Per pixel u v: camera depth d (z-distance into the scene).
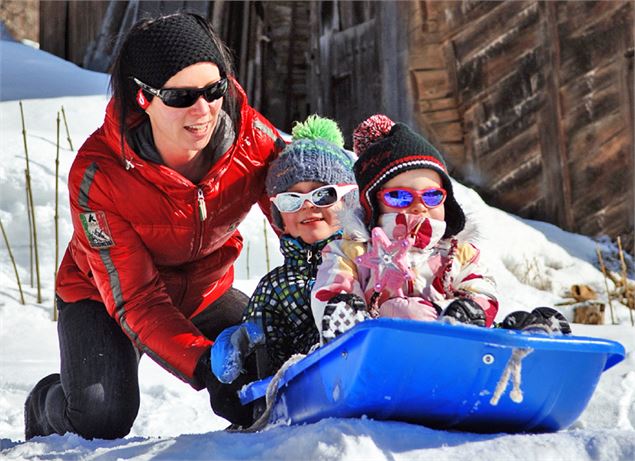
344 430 2.71
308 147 3.68
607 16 10.03
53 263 7.66
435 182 3.16
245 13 11.60
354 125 11.11
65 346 4.02
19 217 7.68
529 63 10.24
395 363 2.67
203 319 4.30
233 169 3.87
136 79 3.57
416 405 2.78
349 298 2.95
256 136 3.92
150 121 3.72
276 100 11.73
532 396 2.79
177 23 3.58
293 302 3.55
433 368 2.69
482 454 2.61
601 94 10.07
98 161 3.78
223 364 3.36
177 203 3.79
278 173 3.71
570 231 10.17
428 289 3.17
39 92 10.17
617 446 2.66
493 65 10.35
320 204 3.56
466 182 10.47
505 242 9.36
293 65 11.79
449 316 2.85
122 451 3.10
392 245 3.08
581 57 10.11
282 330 3.60
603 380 4.90
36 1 16.41
